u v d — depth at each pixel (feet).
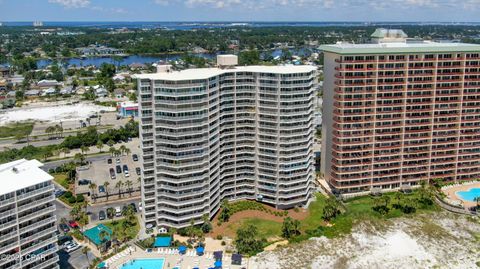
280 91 638.94
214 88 611.88
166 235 599.16
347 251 572.51
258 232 609.83
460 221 648.79
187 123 586.45
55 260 478.59
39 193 453.58
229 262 540.11
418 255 566.77
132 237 598.34
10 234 435.94
